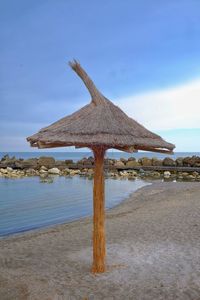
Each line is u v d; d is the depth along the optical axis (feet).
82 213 61.67
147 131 23.40
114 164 162.91
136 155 472.44
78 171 151.43
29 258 30.25
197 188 79.56
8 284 21.89
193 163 154.40
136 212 53.26
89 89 24.29
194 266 25.35
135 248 30.73
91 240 36.50
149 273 24.22
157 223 41.81
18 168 162.81
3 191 91.76
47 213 61.62
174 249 29.89
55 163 168.14
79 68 24.53
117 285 22.24
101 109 23.09
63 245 34.86
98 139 20.56
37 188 98.32
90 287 21.98
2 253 32.58
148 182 111.45
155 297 20.44
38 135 21.76
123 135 21.47
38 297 20.04
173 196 69.62
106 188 96.94
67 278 23.70
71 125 22.09
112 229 40.40
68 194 86.02
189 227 38.04
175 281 22.66
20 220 55.36
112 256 28.37
